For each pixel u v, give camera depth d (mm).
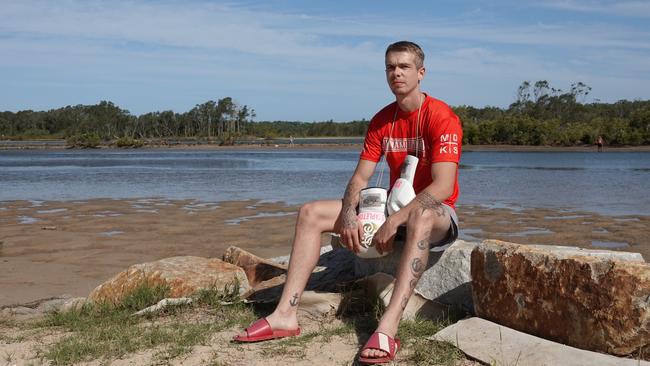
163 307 4699
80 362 3662
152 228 11641
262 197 17000
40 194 18297
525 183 21562
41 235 10984
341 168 30859
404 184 4020
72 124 140375
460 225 11586
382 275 4375
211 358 3570
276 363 3461
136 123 128000
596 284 3312
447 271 4355
